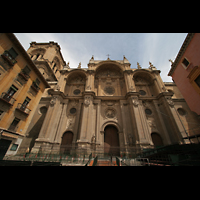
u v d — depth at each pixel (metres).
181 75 18.08
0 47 11.77
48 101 26.52
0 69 11.88
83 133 19.22
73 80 31.06
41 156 15.77
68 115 24.09
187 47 15.67
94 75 28.58
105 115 24.11
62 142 20.95
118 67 30.95
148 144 18.14
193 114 23.75
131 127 21.66
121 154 18.19
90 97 23.33
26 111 15.61
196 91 15.35
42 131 19.72
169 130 21.72
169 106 22.45
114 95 27.72
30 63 16.02
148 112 24.73
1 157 12.04
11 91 13.45
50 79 33.88
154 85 28.27
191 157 8.79
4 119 12.46
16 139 14.02
